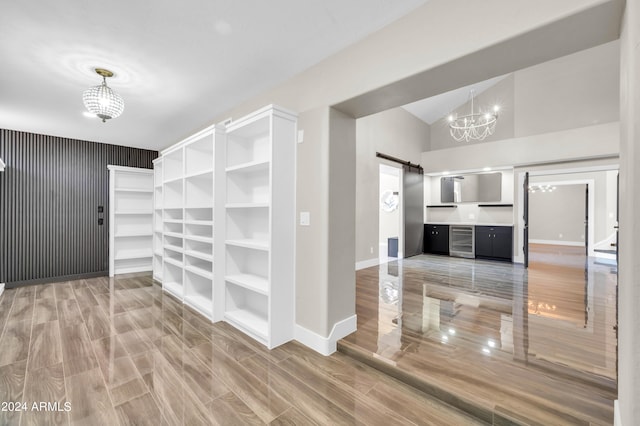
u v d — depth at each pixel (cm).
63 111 357
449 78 189
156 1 178
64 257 480
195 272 332
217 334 265
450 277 462
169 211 425
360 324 269
